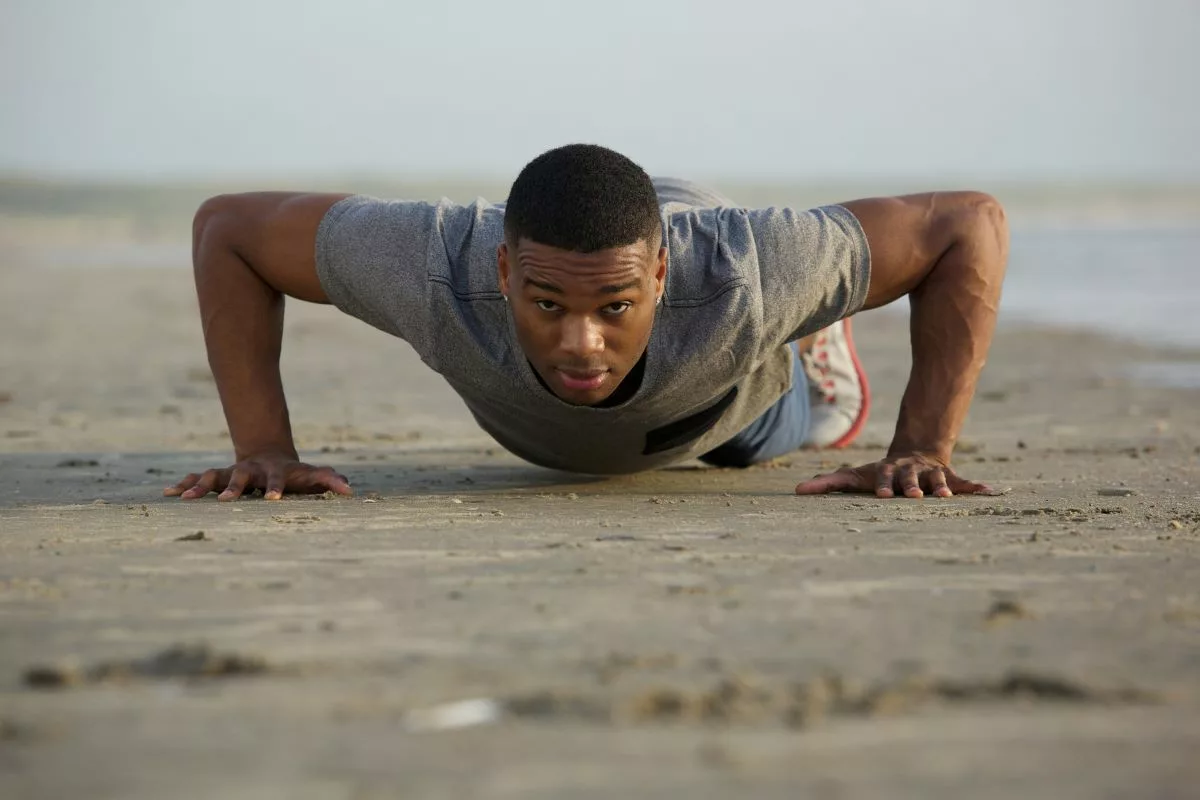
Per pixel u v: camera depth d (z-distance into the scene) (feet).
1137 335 39.55
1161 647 7.85
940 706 6.81
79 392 27.68
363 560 10.39
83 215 122.11
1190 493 14.51
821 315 13.15
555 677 7.23
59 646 7.92
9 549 10.91
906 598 9.03
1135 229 103.24
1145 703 6.86
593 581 9.57
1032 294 53.72
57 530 11.87
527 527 11.99
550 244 11.02
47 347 37.01
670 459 14.79
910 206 13.74
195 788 5.74
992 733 6.42
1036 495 14.21
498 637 8.04
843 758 6.08
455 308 12.34
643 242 11.24
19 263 76.69
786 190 172.45
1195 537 11.37
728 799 5.62
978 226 13.80
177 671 7.41
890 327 45.24
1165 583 9.52
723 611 8.64
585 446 14.02
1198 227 105.70
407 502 13.73
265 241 13.60
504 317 12.36
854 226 13.11
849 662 7.50
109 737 6.36
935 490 13.96
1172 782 5.85
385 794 5.66
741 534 11.54
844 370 19.67
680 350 12.24
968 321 13.98
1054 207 143.43
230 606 8.85
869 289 13.29
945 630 8.18
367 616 8.56
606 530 11.80
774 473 16.97
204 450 19.54
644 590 9.27
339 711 6.71
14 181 162.50
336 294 13.32
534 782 5.80
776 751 6.17
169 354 35.63
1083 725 6.53
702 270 12.28
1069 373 31.30
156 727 6.50
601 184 11.05
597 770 5.93
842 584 9.45
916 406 14.43
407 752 6.15
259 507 13.29
